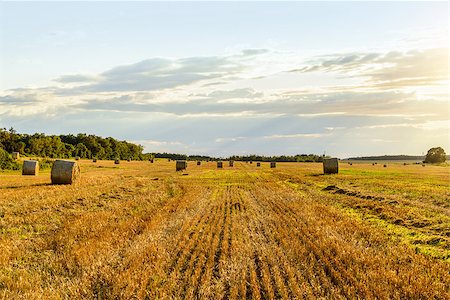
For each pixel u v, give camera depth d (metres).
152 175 56.94
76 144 159.88
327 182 43.25
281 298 9.39
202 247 13.73
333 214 21.08
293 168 84.50
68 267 11.42
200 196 30.41
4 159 64.25
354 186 37.84
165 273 10.88
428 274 11.00
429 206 24.05
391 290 9.66
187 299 9.13
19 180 40.25
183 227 17.33
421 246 14.55
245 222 18.89
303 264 11.62
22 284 10.07
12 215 18.98
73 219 18.64
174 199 28.20
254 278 10.62
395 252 13.17
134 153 195.38
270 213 21.64
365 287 9.62
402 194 30.33
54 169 35.44
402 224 18.64
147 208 23.31
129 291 9.51
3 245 13.26
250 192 33.56
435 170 79.38
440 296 9.41
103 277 10.58
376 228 17.50
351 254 12.48
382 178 49.62
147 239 14.73
